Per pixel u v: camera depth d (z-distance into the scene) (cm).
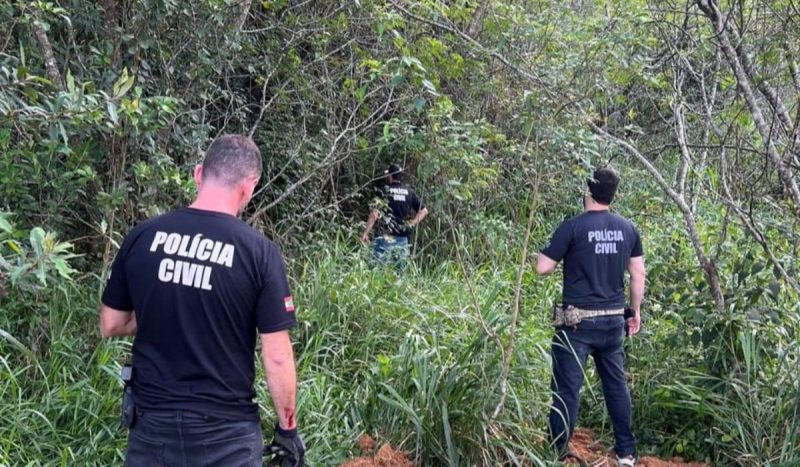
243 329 254
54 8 423
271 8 644
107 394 389
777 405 428
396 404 401
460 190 557
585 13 631
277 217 680
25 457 351
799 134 482
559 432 428
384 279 599
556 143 445
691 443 458
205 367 248
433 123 482
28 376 405
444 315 539
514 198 810
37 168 403
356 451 411
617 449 438
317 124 708
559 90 457
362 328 523
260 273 252
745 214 467
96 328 435
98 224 481
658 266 512
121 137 440
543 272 436
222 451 250
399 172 714
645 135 765
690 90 664
